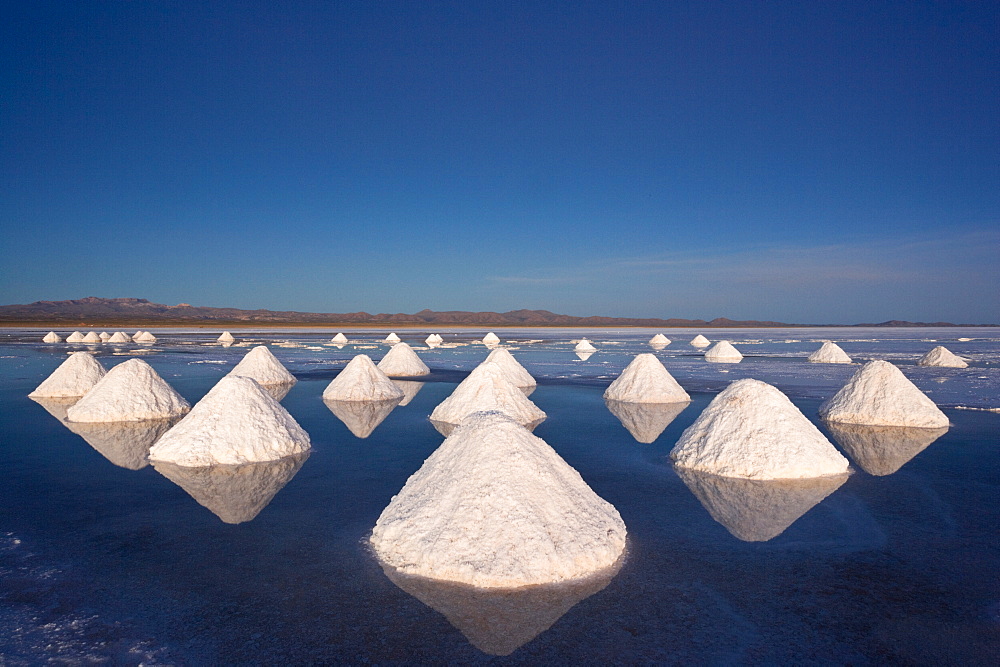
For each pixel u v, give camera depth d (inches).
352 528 208.4
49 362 889.5
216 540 197.0
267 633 140.3
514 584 165.2
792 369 838.5
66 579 168.2
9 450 331.3
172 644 135.9
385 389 548.7
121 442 352.2
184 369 780.0
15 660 129.3
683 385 644.7
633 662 129.4
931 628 144.9
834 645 137.0
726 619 147.9
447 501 193.5
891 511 229.8
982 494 252.2
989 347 1409.9
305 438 343.6
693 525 213.8
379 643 136.3
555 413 462.6
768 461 279.9
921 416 407.8
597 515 200.4
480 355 1141.7
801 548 192.9
